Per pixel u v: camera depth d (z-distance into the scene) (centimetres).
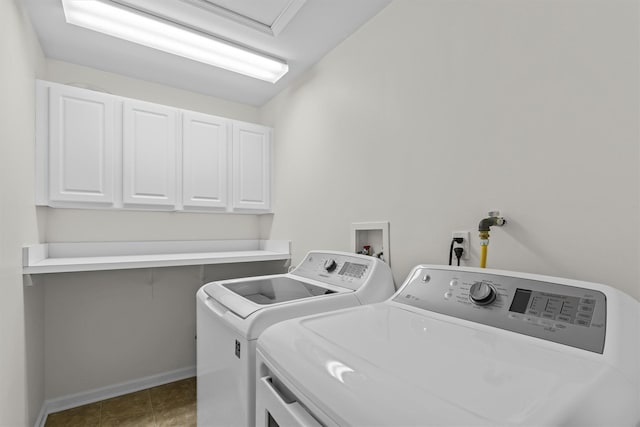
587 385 52
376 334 79
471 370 59
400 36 153
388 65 159
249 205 253
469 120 123
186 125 227
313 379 63
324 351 69
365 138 172
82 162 189
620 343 63
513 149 109
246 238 279
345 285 141
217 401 120
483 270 97
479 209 119
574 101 95
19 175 139
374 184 166
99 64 212
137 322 231
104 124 197
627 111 85
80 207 191
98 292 219
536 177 103
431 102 138
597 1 90
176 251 244
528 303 82
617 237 86
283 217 250
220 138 242
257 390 88
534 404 47
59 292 206
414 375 57
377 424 48
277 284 149
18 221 138
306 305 113
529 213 104
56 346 203
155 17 161
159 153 216
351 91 183
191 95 255
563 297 78
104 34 179
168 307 244
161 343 240
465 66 125
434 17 137
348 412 52
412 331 81
